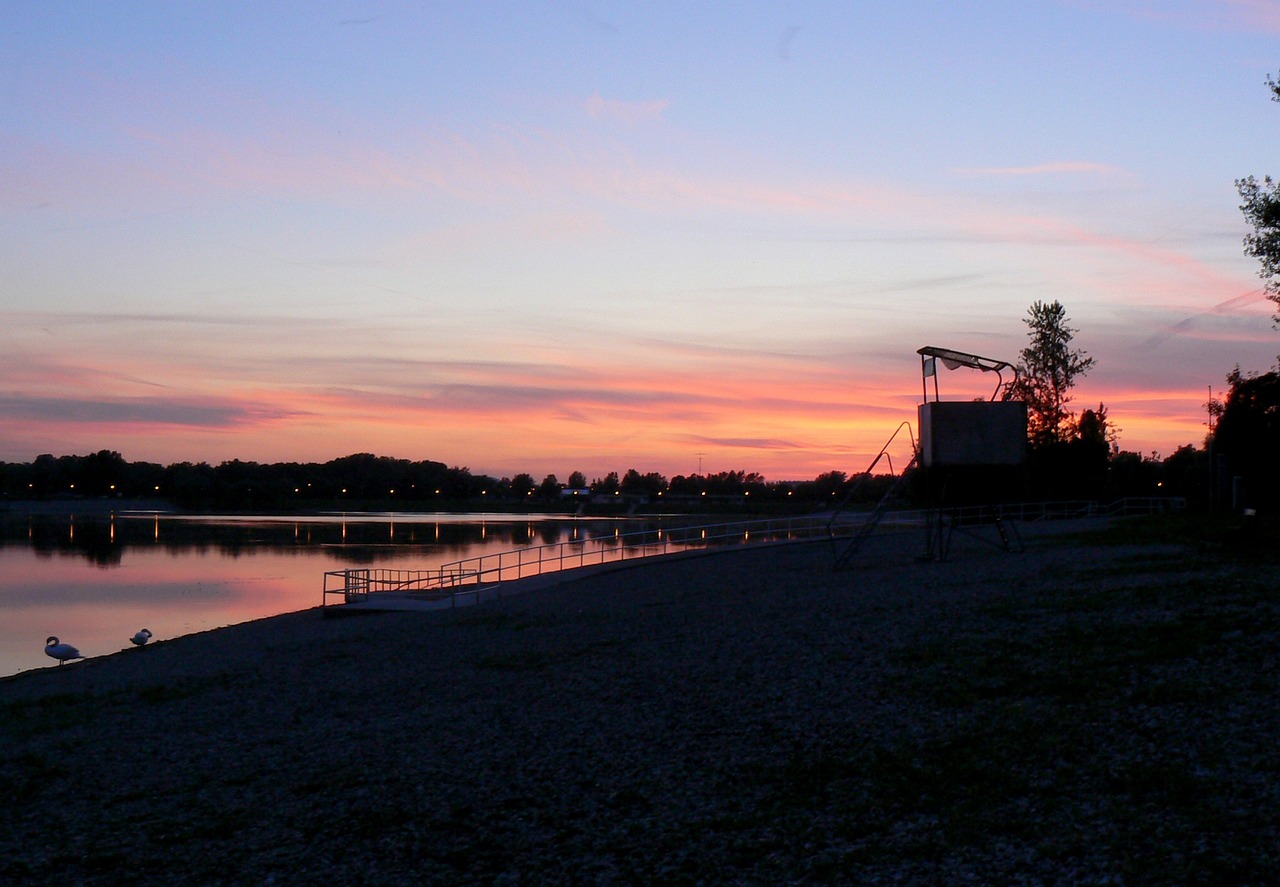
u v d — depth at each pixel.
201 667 23.61
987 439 30.89
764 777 10.43
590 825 9.74
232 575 60.41
